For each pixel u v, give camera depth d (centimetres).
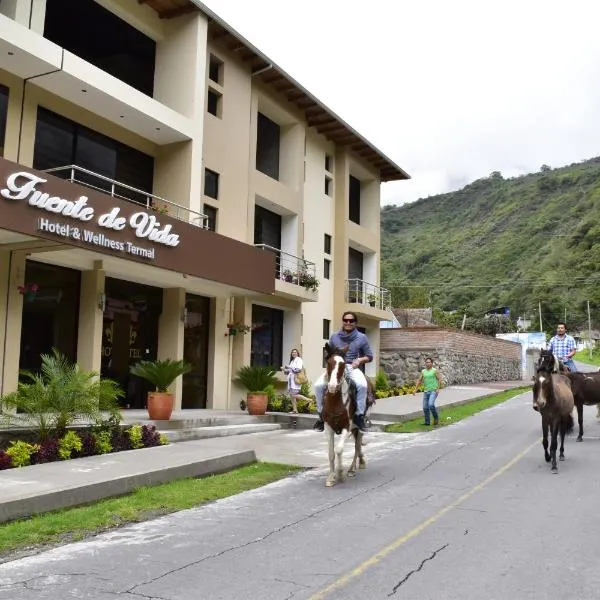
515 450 1332
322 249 2725
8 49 1372
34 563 614
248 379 1903
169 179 1873
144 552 651
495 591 532
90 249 1380
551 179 11156
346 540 686
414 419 1983
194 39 1884
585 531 714
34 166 1544
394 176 3319
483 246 10500
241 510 836
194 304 1986
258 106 2362
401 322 5034
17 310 1422
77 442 1102
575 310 9062
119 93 1612
